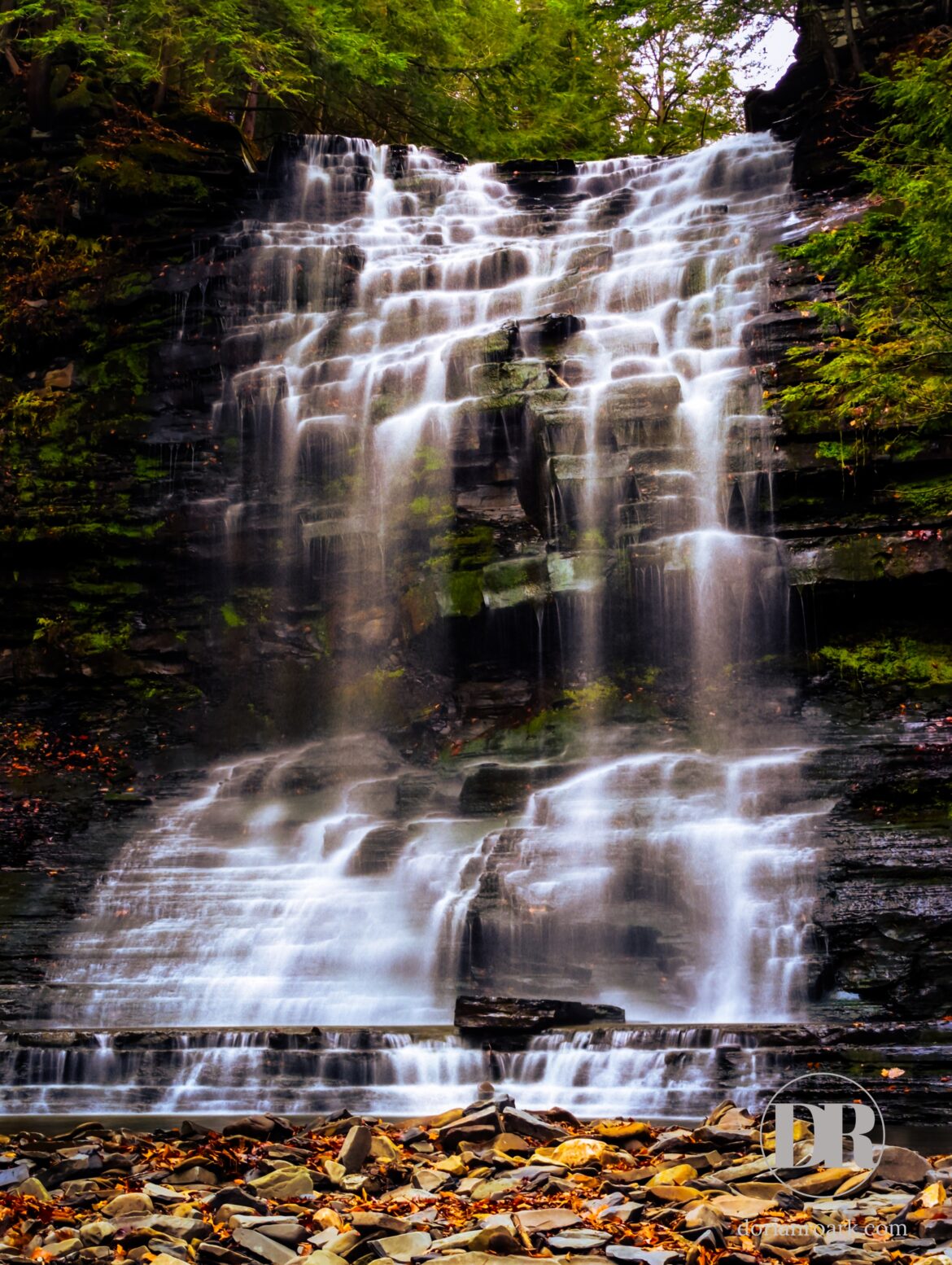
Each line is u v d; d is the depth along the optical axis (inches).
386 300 917.8
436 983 529.0
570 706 739.4
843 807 569.9
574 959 522.6
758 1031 407.2
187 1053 422.3
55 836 687.7
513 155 1293.1
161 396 887.7
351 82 1156.5
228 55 1061.8
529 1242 213.3
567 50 1362.0
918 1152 320.5
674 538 743.1
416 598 791.1
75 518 844.6
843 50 972.6
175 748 796.0
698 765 621.6
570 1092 394.0
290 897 583.8
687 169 1019.3
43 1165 283.6
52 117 981.2
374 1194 257.0
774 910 511.2
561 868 554.9
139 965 554.9
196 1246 216.8
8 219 948.6
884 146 823.7
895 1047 401.7
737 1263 204.1
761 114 1027.3
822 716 690.2
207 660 831.1
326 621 831.1
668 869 538.6
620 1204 238.7
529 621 761.6
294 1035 423.2
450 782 688.4
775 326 797.9
